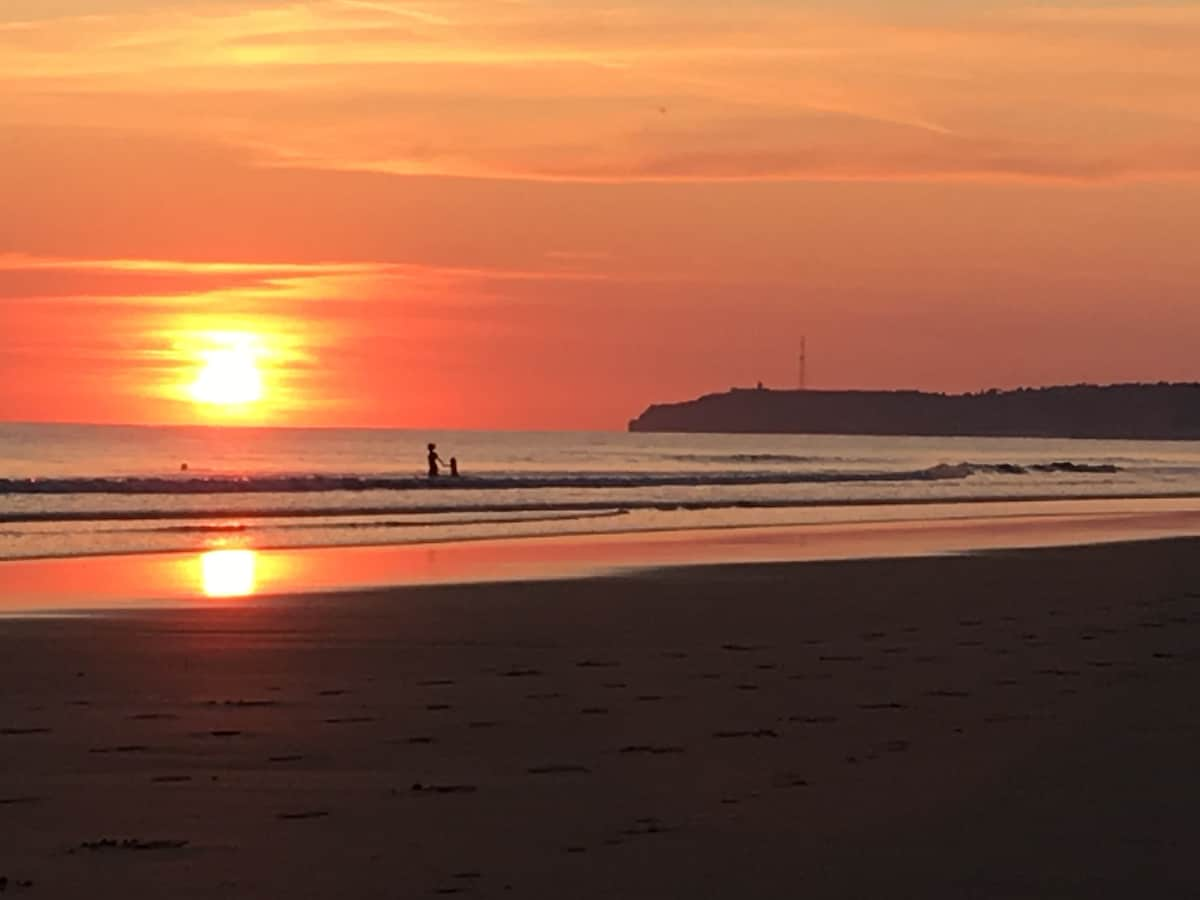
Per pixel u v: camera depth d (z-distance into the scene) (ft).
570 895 30.78
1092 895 30.58
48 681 62.03
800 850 34.17
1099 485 346.54
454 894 30.94
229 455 512.22
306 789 41.24
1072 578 112.16
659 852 34.12
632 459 528.63
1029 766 43.57
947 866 32.71
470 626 82.33
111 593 99.76
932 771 43.09
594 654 71.20
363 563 125.29
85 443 611.47
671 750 47.01
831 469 428.15
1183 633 79.51
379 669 66.08
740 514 203.92
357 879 31.96
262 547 142.82
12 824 37.09
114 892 31.01
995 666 66.80
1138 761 44.32
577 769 44.04
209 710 54.90
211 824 37.04
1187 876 31.86
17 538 149.89
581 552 137.90
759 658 69.77
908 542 152.87
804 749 46.93
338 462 458.91
